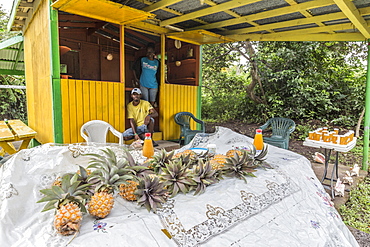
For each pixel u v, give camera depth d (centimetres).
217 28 484
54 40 327
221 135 253
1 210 105
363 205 314
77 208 100
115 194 130
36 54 436
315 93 695
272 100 757
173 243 105
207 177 145
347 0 270
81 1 295
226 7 344
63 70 507
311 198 174
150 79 489
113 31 512
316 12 360
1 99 861
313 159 529
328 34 425
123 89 398
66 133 341
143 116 436
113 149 162
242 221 129
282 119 480
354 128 669
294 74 704
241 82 865
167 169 139
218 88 902
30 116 554
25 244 93
